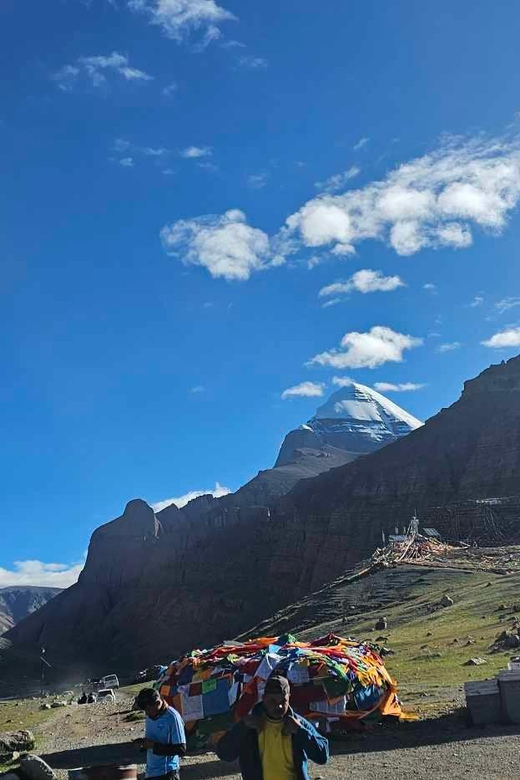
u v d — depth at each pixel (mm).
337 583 90875
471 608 51344
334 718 18578
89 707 42844
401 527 173625
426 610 56750
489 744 15297
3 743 22516
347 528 188250
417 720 18953
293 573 194000
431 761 14500
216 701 19297
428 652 35250
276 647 20172
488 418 194000
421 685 25516
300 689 18703
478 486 172750
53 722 34656
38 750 22672
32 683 153625
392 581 81688
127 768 12781
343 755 16391
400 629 50438
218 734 19156
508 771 12883
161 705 11008
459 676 26484
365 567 99812
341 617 72500
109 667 198375
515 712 17297
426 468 190500
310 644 20969
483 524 129500
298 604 92938
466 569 79438
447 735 16875
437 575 78812
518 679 17453
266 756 8086
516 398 194625
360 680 18938
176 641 198625
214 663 19781
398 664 32812
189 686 19594
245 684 19234
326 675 18766
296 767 8055
